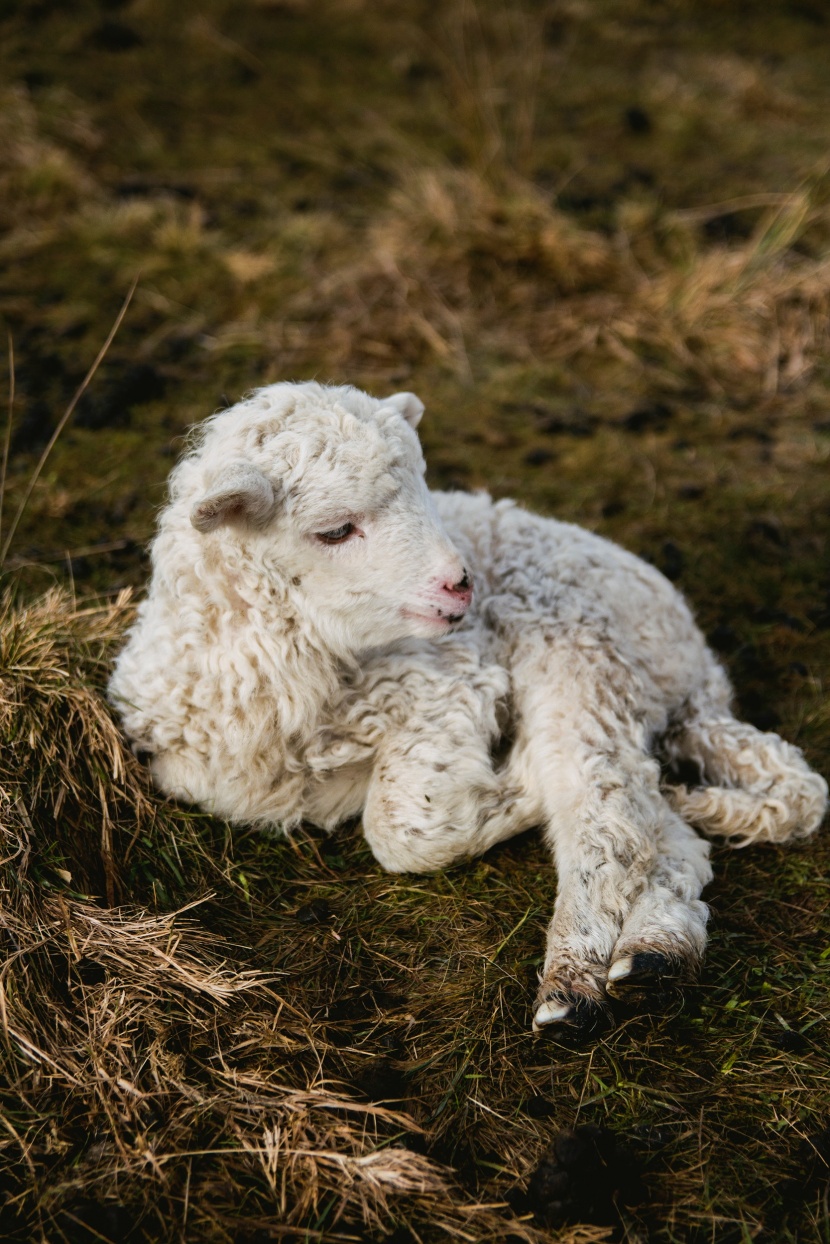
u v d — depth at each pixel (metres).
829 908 0.94
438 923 0.93
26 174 1.75
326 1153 0.80
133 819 0.97
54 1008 0.86
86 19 2.27
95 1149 0.81
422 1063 0.85
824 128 2.09
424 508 0.93
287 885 0.96
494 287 1.60
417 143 1.95
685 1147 0.82
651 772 0.96
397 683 0.97
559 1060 0.86
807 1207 0.80
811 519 1.28
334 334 1.50
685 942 0.88
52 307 1.53
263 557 0.92
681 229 1.70
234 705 0.95
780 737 1.05
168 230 1.65
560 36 2.40
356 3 2.40
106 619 1.07
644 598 1.03
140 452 1.32
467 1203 0.79
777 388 1.46
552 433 1.39
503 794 0.97
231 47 2.22
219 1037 0.86
